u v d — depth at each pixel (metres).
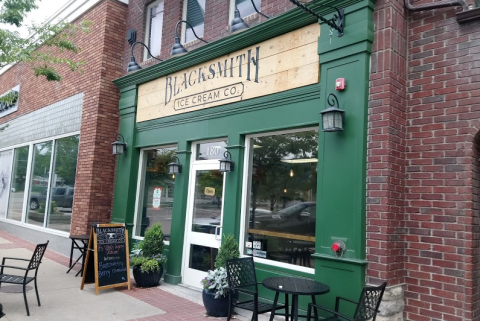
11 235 11.91
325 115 4.68
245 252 5.96
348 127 4.69
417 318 4.38
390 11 4.57
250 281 5.04
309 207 5.27
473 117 4.20
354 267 4.42
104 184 8.61
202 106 6.78
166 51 7.96
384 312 4.21
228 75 6.39
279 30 5.64
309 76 5.26
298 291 3.98
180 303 5.83
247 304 4.75
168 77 7.61
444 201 4.31
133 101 8.34
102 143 8.62
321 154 4.94
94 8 9.32
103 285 6.22
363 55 4.65
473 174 4.20
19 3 7.03
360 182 4.50
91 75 9.02
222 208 6.30
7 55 6.96
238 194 6.04
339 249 4.54
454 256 4.19
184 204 6.99
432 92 4.52
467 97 4.26
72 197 9.20
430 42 4.61
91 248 6.79
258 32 5.84
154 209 7.86
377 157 4.45
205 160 6.85
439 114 4.44
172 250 6.98
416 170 4.54
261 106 5.82
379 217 4.36
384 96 4.48
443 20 4.54
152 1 8.73
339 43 4.87
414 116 4.62
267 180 5.86
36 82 11.81
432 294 4.30
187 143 7.06
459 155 4.25
